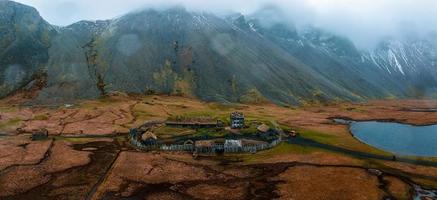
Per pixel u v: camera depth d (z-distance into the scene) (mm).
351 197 82562
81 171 101562
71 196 84188
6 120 170875
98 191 86688
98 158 113875
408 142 144500
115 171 100688
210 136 143875
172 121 166625
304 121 189625
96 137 143500
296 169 102062
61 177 96812
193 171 101438
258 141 133750
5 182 93000
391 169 102188
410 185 89938
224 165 106812
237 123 158125
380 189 86938
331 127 171875
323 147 127562
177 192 86562
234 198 82875
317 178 94750
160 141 136375
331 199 81688
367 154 118625
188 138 141000
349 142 136000
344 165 105375
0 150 122250
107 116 188000
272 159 112250
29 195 85125
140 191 87125
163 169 102812
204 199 82562
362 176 95875
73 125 165750
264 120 182125
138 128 158500
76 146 129000
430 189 87625
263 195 84375
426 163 108875
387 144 140125
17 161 110250
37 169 103188
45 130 142125
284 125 170750
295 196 83500
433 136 158125
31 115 187250
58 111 199500
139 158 113375
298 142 134500
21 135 145625
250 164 107312
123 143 134000
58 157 114750
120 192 86375
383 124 193250
